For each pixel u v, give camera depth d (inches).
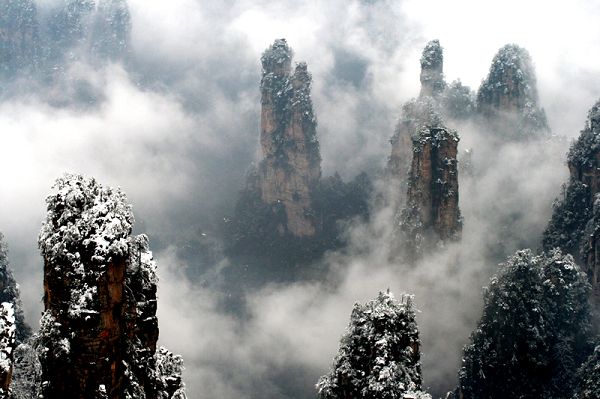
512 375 3260.3
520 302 3277.6
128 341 1504.7
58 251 1375.5
